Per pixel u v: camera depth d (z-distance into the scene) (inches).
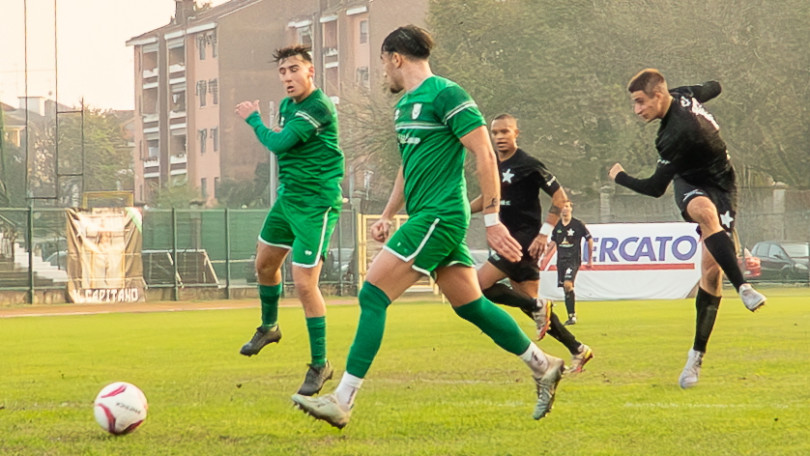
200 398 479.5
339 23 5216.5
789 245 2359.7
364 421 399.2
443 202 357.1
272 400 470.6
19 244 1894.7
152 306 1734.7
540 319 555.8
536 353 374.9
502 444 347.6
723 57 2874.0
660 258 1616.6
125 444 356.8
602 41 2970.0
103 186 6063.0
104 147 6082.7
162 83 5910.4
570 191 3233.3
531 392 484.4
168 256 2007.9
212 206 5561.0
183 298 1984.5
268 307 540.7
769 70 2856.8
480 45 3265.3
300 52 497.4
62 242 1982.0
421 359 659.4
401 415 413.4
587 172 3115.2
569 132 3053.6
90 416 428.8
